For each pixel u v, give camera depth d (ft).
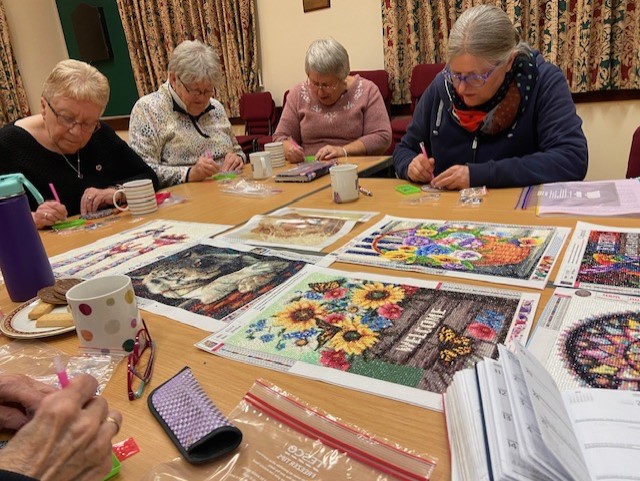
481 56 4.31
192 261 3.26
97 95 4.93
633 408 1.47
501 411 1.35
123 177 6.03
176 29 13.55
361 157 6.84
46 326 2.48
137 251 3.60
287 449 1.51
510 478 1.16
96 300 2.10
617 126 9.11
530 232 3.14
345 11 11.42
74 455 1.35
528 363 1.58
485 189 4.28
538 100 4.87
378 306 2.36
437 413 1.61
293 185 5.39
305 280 2.75
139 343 2.17
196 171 6.14
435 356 1.91
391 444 1.49
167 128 6.97
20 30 14.99
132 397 1.85
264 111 12.63
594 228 3.08
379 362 1.91
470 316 2.17
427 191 4.48
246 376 1.93
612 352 1.80
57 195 5.13
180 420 1.64
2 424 1.59
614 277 2.40
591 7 8.48
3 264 2.89
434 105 5.43
